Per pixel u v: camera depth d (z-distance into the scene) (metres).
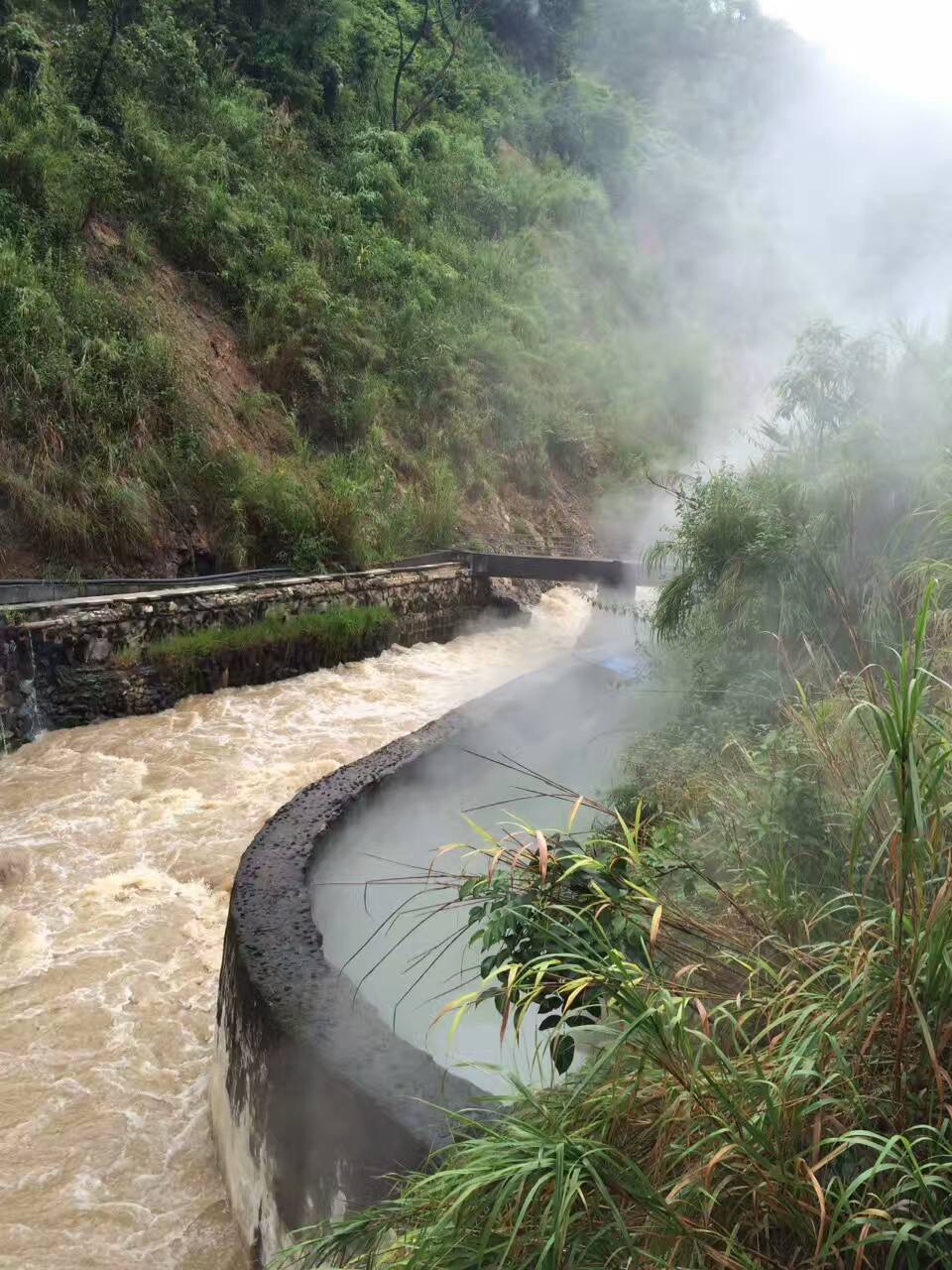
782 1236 2.02
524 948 2.64
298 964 3.55
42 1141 4.58
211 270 19.12
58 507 13.02
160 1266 3.76
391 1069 2.91
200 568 14.81
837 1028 2.21
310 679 13.31
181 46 21.08
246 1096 3.57
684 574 6.13
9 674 10.13
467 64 33.91
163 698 11.57
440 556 17.72
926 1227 1.82
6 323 13.53
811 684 4.37
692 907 3.25
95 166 17.02
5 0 18.31
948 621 4.14
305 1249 2.86
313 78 25.14
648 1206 1.94
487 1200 2.00
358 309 20.86
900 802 2.15
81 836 8.09
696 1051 2.30
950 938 2.09
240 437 16.92
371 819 5.06
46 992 5.85
